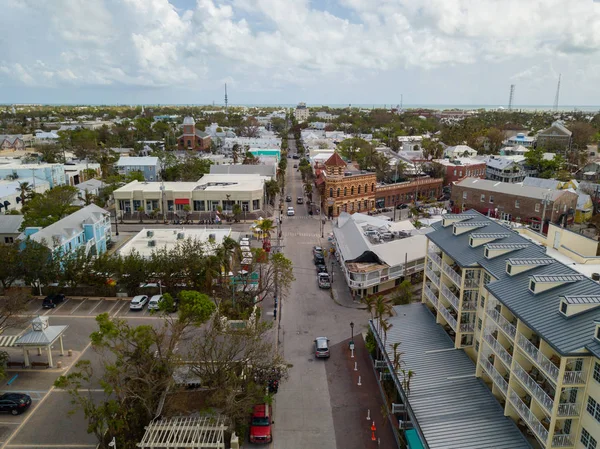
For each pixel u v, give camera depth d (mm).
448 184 141625
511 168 144875
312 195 138125
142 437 35688
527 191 104625
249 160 165000
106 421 35156
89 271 64688
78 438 36906
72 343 51844
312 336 54875
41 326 46594
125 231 100688
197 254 65625
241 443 36688
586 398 26797
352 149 180125
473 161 147250
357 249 69500
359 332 55875
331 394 43750
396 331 48062
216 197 112562
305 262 80500
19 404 39688
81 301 63062
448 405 35969
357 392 44125
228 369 40438
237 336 42281
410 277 70312
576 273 32875
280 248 88125
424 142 189750
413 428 35844
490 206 110312
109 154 185375
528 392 30328
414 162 148500
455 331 43969
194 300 49906
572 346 25844
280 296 65062
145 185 117812
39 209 92125
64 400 41812
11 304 52000
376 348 48688
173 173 145250
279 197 135875
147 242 76812
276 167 158750
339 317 59844
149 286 65000
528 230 48938
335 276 73812
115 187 120812
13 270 61844
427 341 45500
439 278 48906
